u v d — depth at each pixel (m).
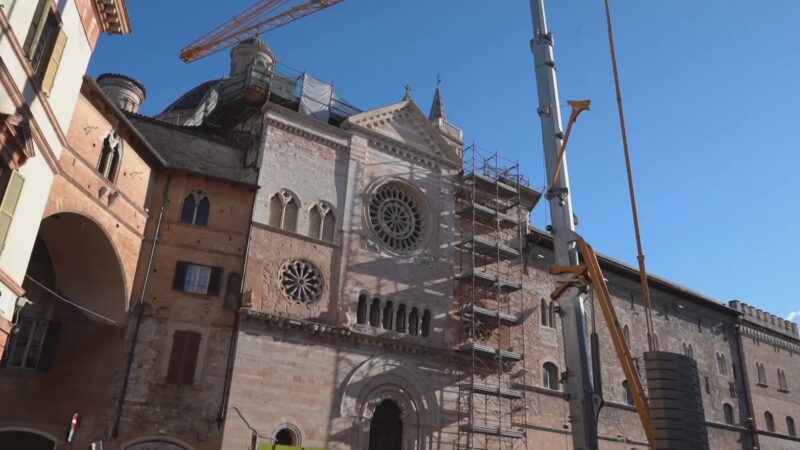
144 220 37.22
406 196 49.56
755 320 75.06
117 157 34.97
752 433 66.75
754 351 72.50
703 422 14.54
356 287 43.06
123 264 35.00
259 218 40.56
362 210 45.69
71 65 26.30
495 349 46.41
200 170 41.44
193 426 34.72
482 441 45.06
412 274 46.53
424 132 51.81
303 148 44.34
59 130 25.61
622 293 60.41
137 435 33.47
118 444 32.97
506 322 49.12
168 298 36.56
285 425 36.91
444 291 47.78
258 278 39.19
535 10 27.23
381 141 48.59
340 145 46.22
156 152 37.97
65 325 35.00
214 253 38.69
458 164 52.50
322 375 39.31
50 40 24.55
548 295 54.69
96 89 31.94
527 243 54.81
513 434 45.41
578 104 23.38
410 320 45.47
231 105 47.81
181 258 37.75
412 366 43.50
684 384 14.56
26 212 23.52
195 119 56.53
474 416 45.25
